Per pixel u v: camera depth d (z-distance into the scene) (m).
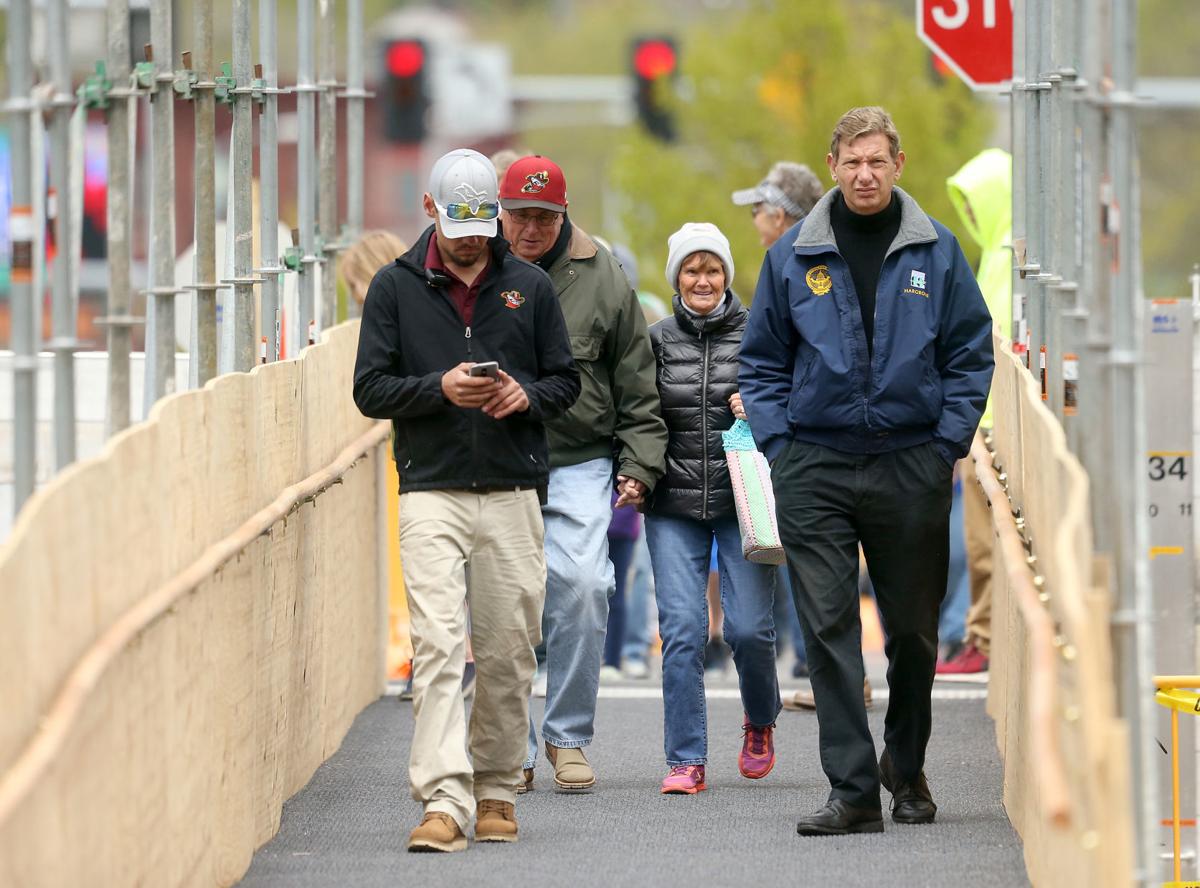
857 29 85.81
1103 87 19.77
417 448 25.28
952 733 34.19
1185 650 24.45
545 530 29.16
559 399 25.48
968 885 23.55
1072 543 17.11
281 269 33.41
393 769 31.19
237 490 24.39
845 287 25.59
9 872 14.70
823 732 26.38
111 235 22.25
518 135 163.25
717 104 83.94
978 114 79.56
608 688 40.84
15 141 19.58
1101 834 15.53
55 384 20.52
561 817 27.94
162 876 20.38
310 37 36.91
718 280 29.38
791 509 26.03
